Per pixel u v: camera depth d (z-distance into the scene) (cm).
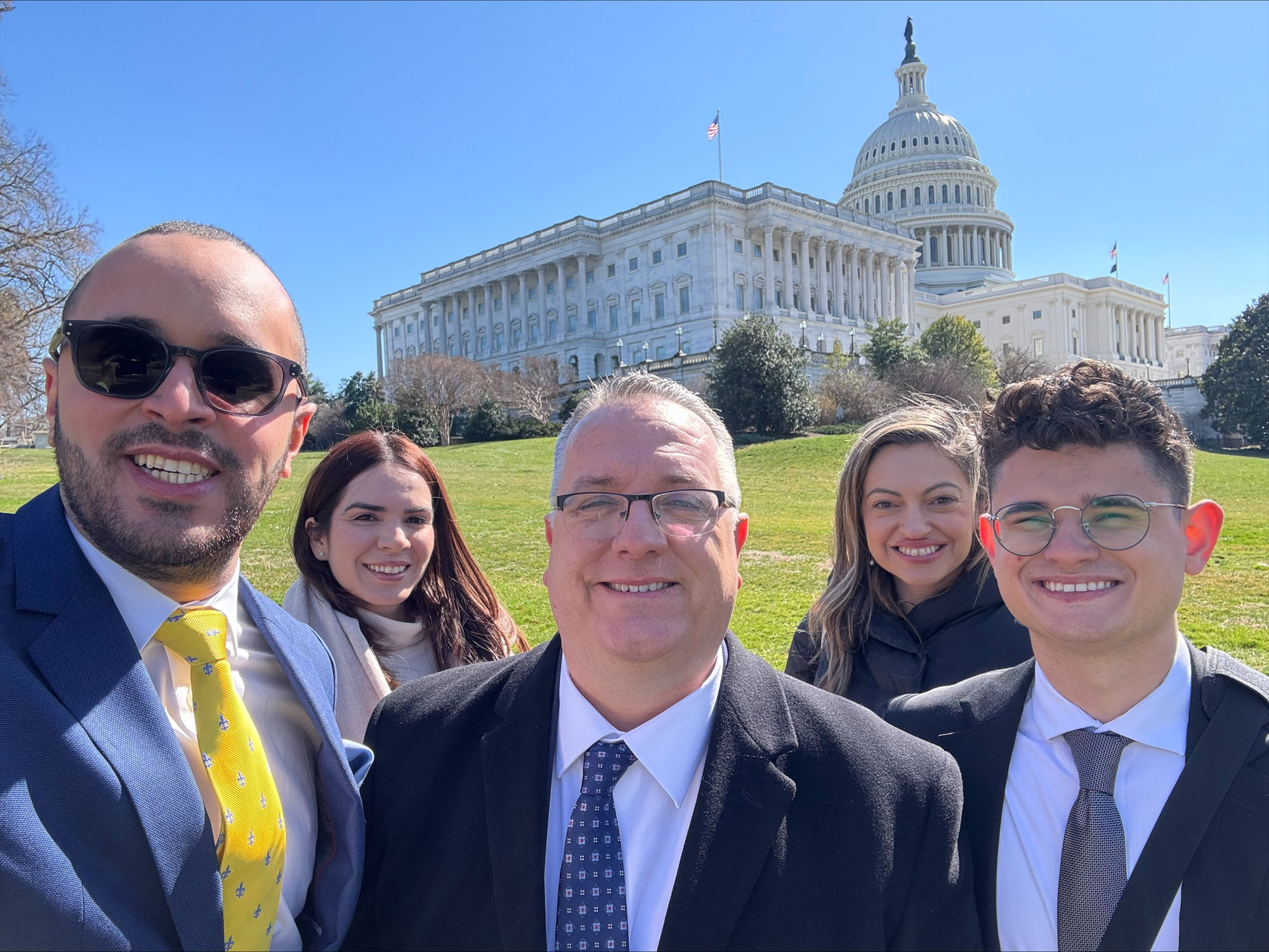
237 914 59
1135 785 67
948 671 103
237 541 63
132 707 57
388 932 68
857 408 1363
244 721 63
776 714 68
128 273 60
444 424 1505
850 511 112
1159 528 66
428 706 74
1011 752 73
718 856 61
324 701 70
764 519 676
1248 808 63
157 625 61
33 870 51
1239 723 65
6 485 661
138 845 55
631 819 64
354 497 116
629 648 62
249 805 61
